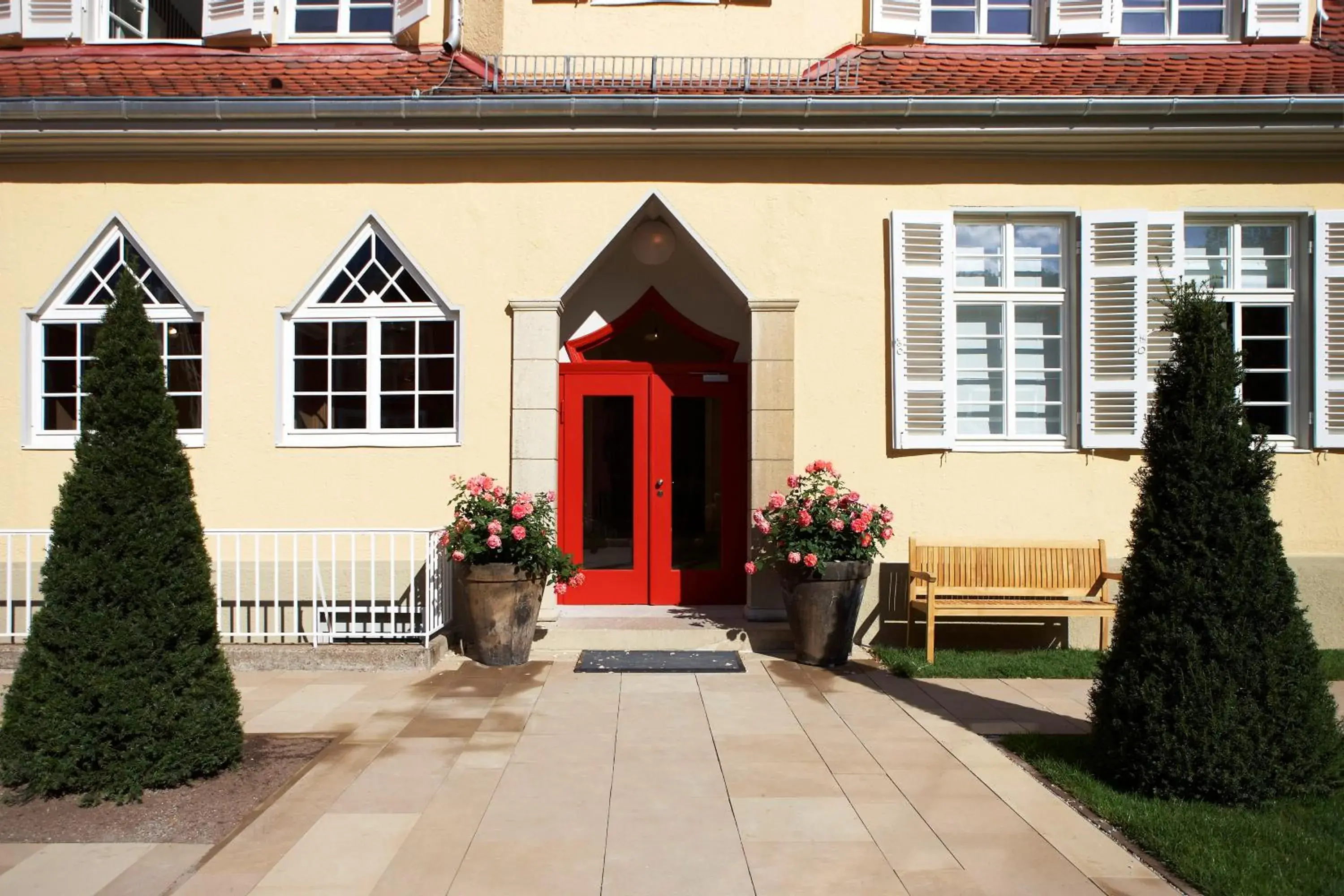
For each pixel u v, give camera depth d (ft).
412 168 24.99
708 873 11.73
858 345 25.08
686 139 24.30
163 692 14.48
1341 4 30.04
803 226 25.08
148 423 14.92
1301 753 13.91
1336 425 25.05
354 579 22.70
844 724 17.98
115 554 14.42
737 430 27.43
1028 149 24.93
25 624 24.44
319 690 20.33
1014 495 25.02
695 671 22.00
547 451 24.53
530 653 23.32
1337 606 24.64
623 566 27.25
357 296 25.30
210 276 24.91
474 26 26.96
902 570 24.81
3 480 24.80
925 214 24.80
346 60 27.22
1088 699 19.79
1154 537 14.64
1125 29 28.50
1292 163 25.17
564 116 23.86
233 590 24.47
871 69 26.35
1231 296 25.57
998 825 13.26
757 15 26.25
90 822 13.39
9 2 27.81
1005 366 25.57
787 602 22.82
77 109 23.52
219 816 13.58
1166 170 25.21
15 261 24.99
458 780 14.94
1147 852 12.46
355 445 24.76
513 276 24.90
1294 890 11.11
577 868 11.86
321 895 11.12
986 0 28.30
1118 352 25.00
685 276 27.35
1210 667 14.03
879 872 11.76
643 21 26.16
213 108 23.57
